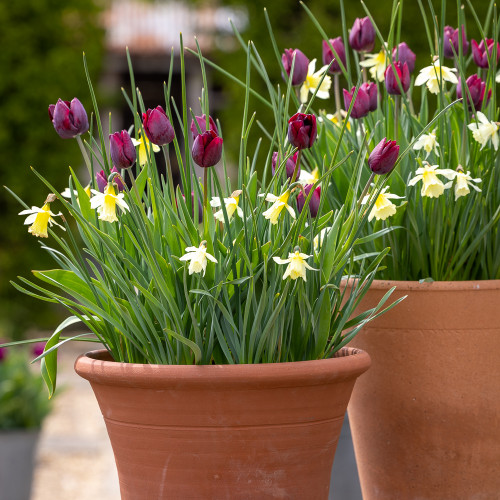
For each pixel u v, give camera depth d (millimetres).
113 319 2965
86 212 3025
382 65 3367
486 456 3209
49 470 6738
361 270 3137
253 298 2959
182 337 2902
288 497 2943
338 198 3318
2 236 12586
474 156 3256
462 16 3389
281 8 11758
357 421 3316
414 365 3205
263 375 2887
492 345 3184
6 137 12430
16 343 3006
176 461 2934
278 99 3061
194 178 3033
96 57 12922
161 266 2955
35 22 12477
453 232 3244
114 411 2973
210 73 15945
